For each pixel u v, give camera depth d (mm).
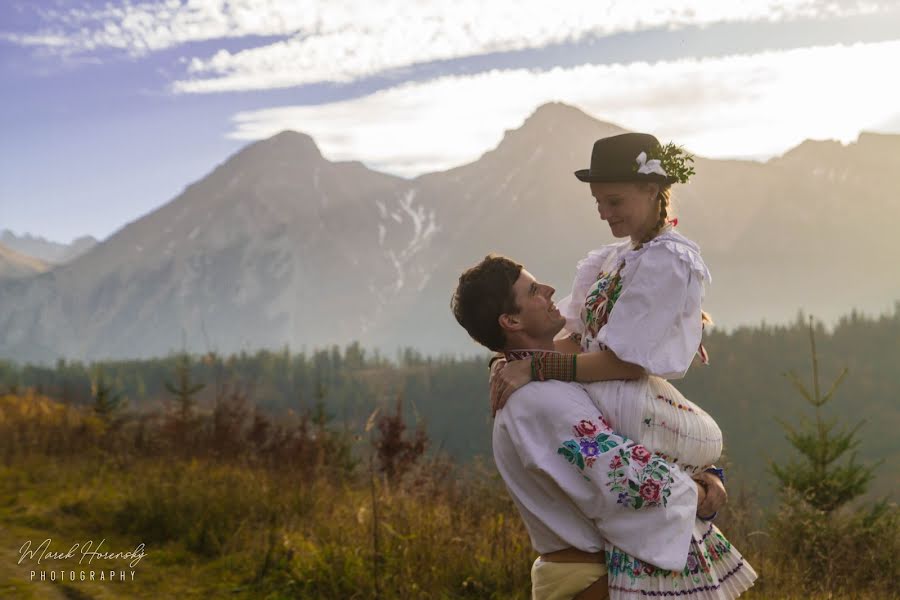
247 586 4566
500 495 5906
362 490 6812
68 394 12742
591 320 2832
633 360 2508
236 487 6113
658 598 2473
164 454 8438
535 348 2787
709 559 2604
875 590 4746
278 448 8156
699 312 2598
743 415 179000
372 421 6031
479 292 2754
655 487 2447
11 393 13500
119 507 6004
